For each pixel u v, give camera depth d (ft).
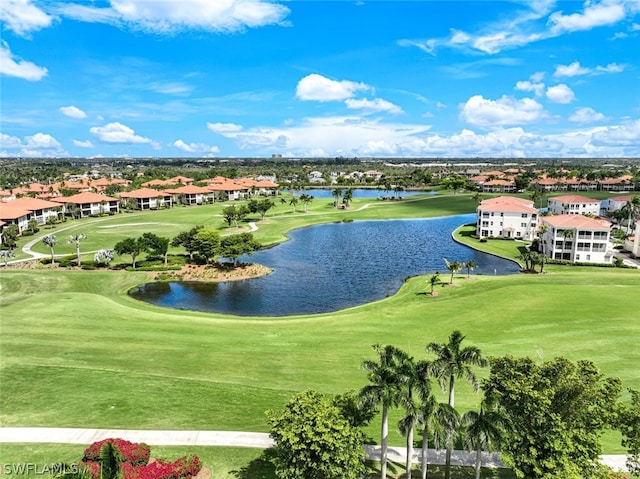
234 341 161.68
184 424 104.42
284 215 572.92
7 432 99.60
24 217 443.32
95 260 312.29
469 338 164.96
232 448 95.76
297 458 78.54
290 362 142.20
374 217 570.46
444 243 416.26
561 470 75.72
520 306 204.33
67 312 192.34
